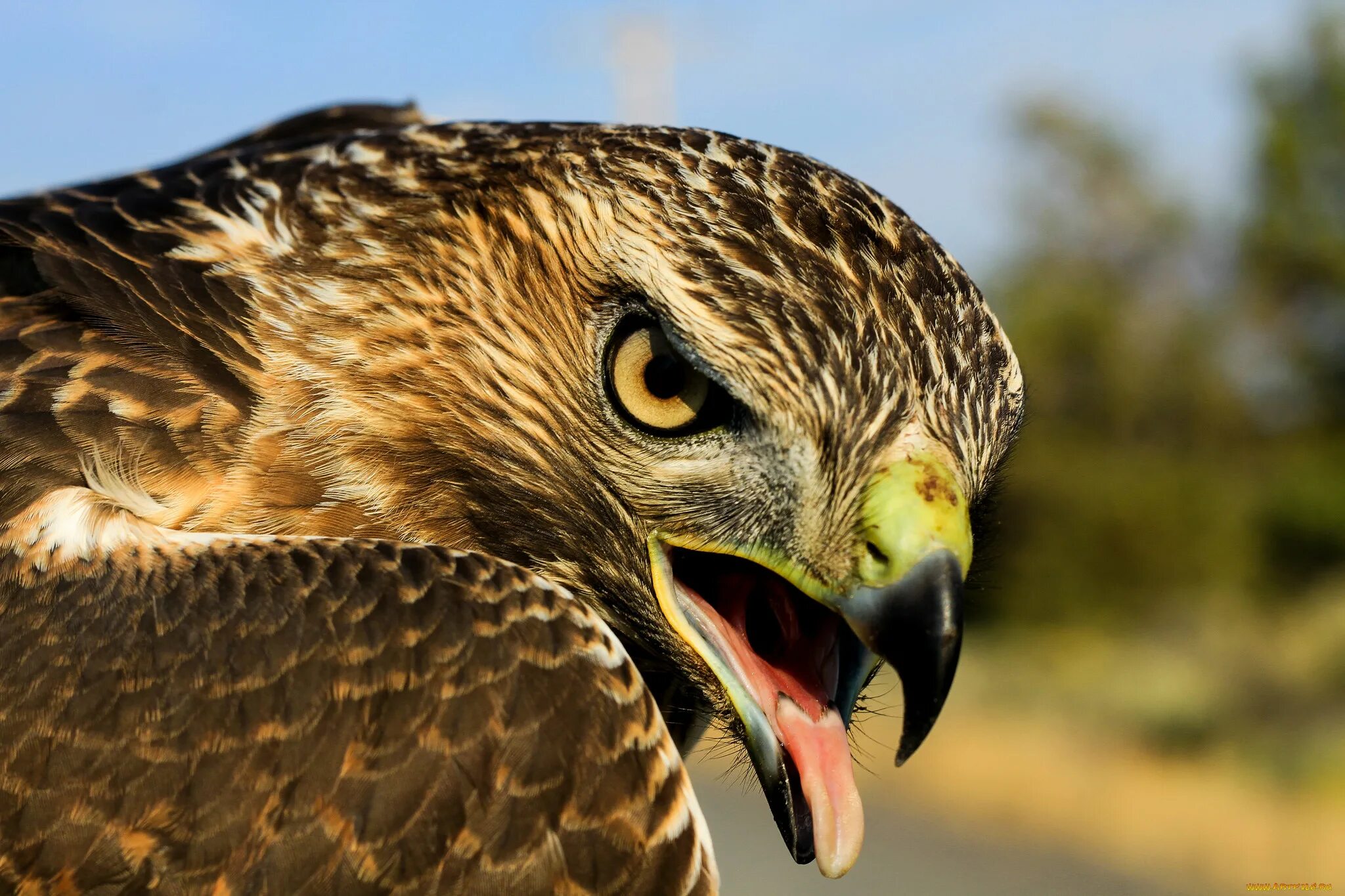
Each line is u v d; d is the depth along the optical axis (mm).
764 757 6059
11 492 5883
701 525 6129
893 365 5824
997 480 6395
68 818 5172
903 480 5754
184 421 6148
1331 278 54688
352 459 6363
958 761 30219
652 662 6789
